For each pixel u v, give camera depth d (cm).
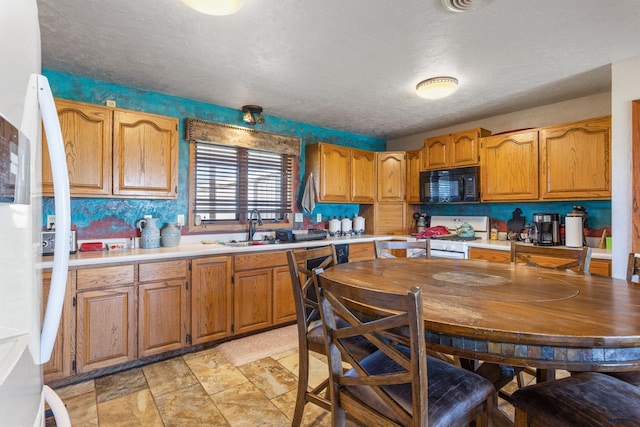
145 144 264
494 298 131
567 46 215
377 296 99
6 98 51
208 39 207
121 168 252
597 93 300
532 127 345
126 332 227
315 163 394
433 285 153
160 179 271
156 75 262
